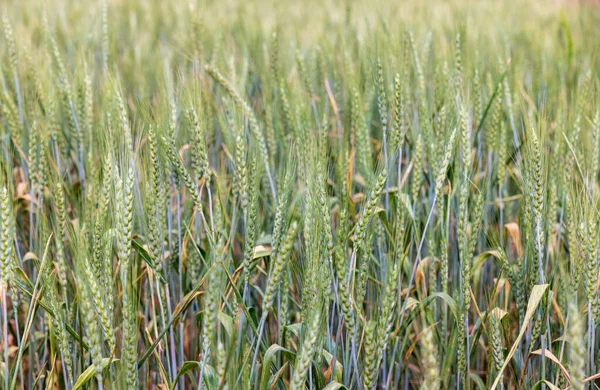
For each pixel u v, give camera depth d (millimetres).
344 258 1154
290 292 1405
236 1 3232
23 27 2291
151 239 1198
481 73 1673
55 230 1282
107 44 1971
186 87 1333
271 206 1450
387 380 1245
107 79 1516
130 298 1127
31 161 1404
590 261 1160
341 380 1177
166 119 1260
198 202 1212
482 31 2219
